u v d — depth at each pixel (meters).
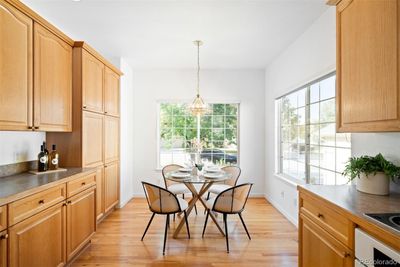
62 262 1.98
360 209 1.25
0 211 1.37
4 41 1.72
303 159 3.17
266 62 4.21
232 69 4.62
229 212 2.54
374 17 1.39
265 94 4.60
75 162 2.66
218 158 4.72
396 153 1.61
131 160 4.52
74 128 2.67
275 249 2.51
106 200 3.33
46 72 2.21
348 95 1.66
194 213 3.62
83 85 2.70
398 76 1.23
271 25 2.75
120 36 3.07
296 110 3.41
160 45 3.38
